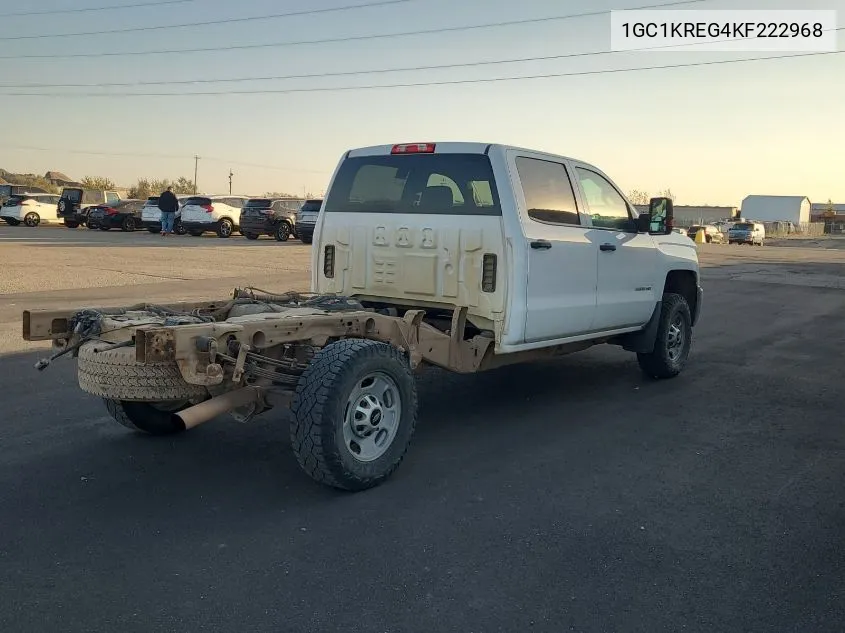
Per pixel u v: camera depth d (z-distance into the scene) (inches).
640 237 289.1
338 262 258.4
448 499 182.9
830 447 230.5
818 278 868.6
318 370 176.9
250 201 1203.2
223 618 129.3
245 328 176.1
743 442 234.4
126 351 173.3
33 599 133.9
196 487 187.2
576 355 373.1
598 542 161.5
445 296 234.5
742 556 156.8
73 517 167.9
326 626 127.6
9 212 1493.6
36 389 274.7
